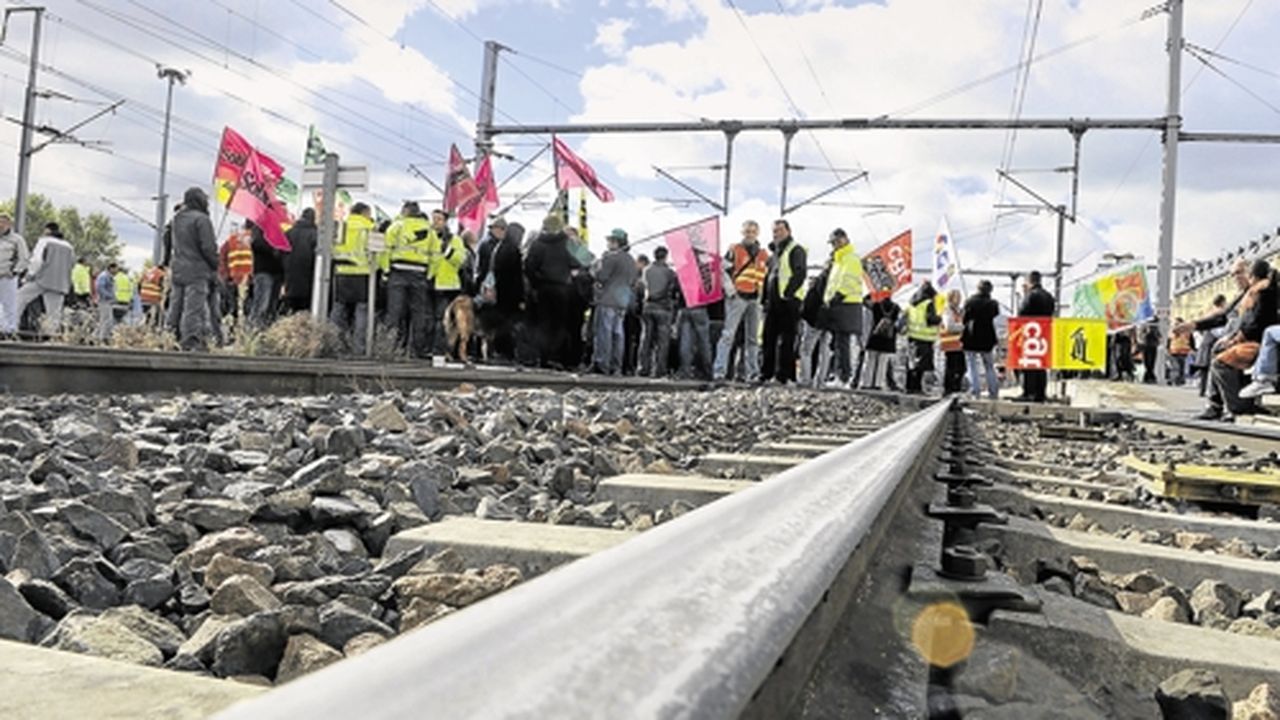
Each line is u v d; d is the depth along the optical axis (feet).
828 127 79.10
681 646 2.36
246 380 24.12
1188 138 78.54
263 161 45.42
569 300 48.42
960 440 21.01
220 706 4.16
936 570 6.05
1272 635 7.91
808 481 5.36
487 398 25.21
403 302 43.39
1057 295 116.37
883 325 58.39
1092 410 43.55
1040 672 5.13
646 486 12.20
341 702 1.62
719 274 49.73
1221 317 36.76
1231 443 29.35
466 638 2.04
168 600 7.09
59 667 4.44
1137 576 9.37
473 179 59.82
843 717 3.75
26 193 107.34
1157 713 5.50
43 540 7.21
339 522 9.44
